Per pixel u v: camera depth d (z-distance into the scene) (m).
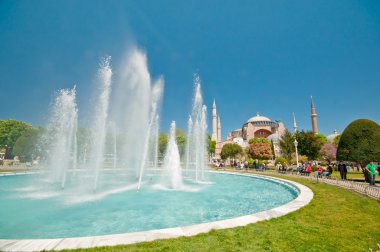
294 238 5.49
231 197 12.65
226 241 5.14
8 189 14.79
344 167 19.95
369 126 19.52
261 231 5.86
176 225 7.46
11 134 57.88
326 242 5.32
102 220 7.95
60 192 13.60
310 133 47.03
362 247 5.11
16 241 4.93
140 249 4.62
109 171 29.19
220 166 43.97
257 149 53.91
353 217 7.48
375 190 12.05
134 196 12.50
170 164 18.98
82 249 4.61
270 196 13.09
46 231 6.88
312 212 7.95
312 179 19.16
